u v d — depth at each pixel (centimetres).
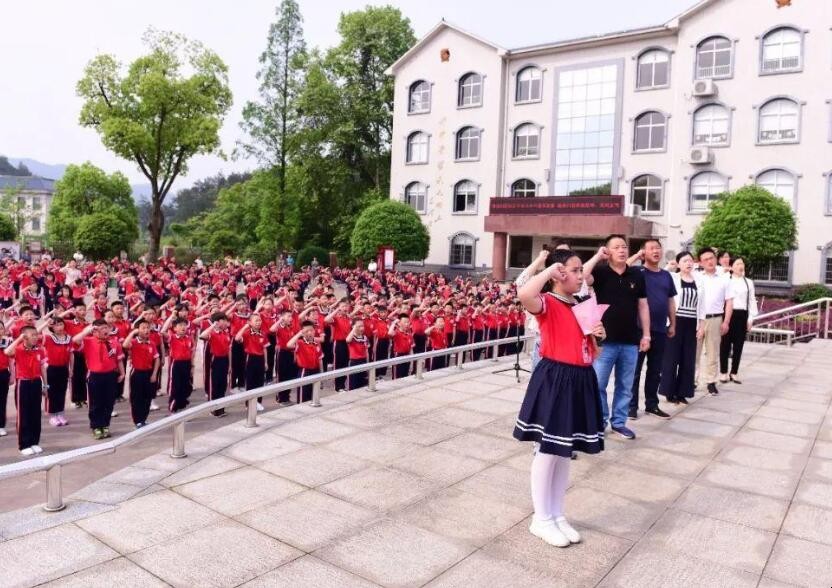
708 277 835
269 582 353
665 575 367
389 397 805
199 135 3728
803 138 2652
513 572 368
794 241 2345
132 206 5103
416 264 3750
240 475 521
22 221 6075
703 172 2870
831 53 2594
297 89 4206
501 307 1664
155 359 928
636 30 3016
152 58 3734
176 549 390
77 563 371
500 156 3503
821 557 391
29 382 781
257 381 1053
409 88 3797
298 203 4341
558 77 3312
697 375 930
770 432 657
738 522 441
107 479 511
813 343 1352
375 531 420
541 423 400
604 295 620
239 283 2714
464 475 528
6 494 639
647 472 538
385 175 4478
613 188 3147
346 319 1206
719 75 2827
